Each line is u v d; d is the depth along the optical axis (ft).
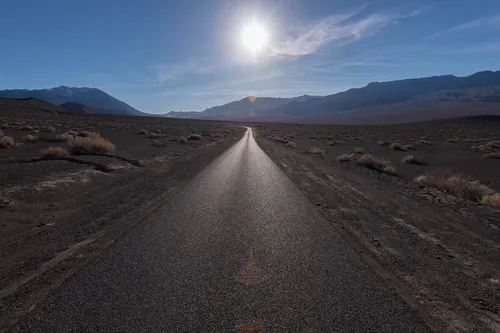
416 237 22.22
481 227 25.31
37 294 13.55
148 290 13.92
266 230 22.66
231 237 21.06
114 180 42.11
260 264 16.80
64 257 17.54
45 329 11.20
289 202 31.86
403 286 14.73
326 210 29.07
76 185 36.60
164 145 96.32
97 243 19.71
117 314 12.10
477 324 11.98
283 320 11.80
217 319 11.82
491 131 219.00
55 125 146.51
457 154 91.71
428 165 70.33
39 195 31.01
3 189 30.83
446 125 288.30
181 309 12.46
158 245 19.45
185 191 36.42
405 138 173.47
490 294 14.38
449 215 28.81
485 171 61.26
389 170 57.82
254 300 13.17
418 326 11.64
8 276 15.29
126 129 157.58
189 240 20.39
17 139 85.92
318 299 13.32
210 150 95.20
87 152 60.70
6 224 23.15
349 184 44.29
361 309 12.63
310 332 11.12
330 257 17.97
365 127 339.98
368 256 18.26
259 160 70.44
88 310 12.36
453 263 17.80
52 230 22.27
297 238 21.08
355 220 26.03
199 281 14.80
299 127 375.04
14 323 11.53
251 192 36.35
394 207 31.32
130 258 17.42
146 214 26.55
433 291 14.42
